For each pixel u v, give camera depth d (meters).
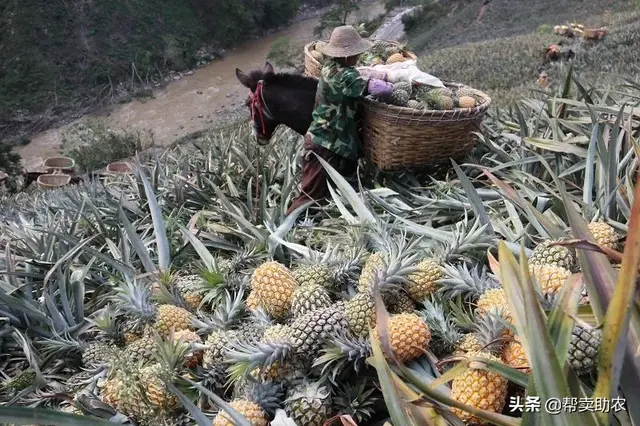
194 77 53.84
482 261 3.42
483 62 29.41
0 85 48.91
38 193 8.86
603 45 25.97
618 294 1.55
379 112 4.70
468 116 4.71
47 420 2.42
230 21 60.62
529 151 4.82
